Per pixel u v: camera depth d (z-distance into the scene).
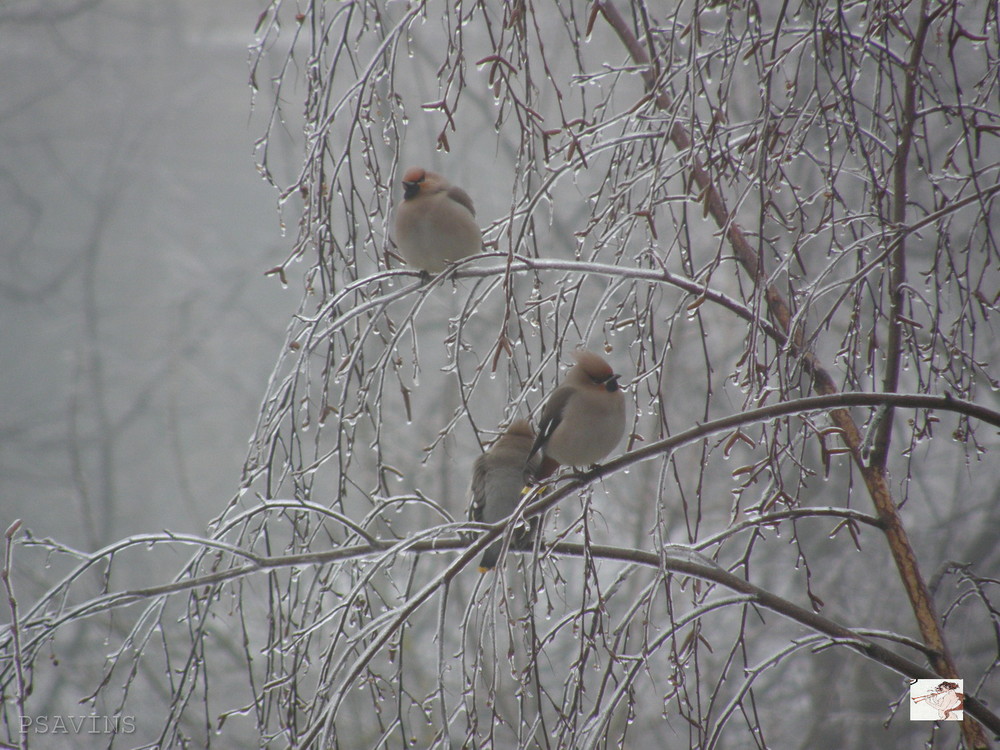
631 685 7.59
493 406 20.75
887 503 8.65
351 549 8.22
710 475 20.59
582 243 9.16
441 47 20.27
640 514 18.50
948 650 8.20
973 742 8.04
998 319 14.93
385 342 9.23
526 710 16.53
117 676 20.23
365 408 8.54
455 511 20.42
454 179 25.28
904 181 8.43
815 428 7.75
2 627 7.65
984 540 19.75
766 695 19.84
